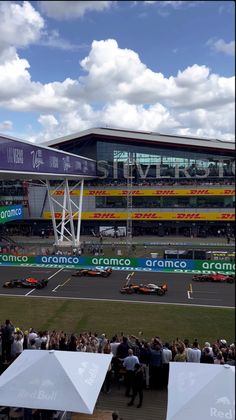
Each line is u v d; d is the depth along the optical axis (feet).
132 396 35.45
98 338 47.65
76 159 176.96
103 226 231.50
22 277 112.57
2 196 221.46
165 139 225.15
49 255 133.49
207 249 172.65
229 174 220.84
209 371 29.35
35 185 228.22
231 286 110.93
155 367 38.68
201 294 102.17
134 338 46.32
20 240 199.72
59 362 30.86
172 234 227.20
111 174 232.73
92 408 27.78
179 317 81.46
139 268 133.59
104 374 31.17
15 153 103.30
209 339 68.18
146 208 225.15
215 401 26.63
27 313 80.64
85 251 169.17
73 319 78.02
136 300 95.25
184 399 27.12
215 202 218.79
